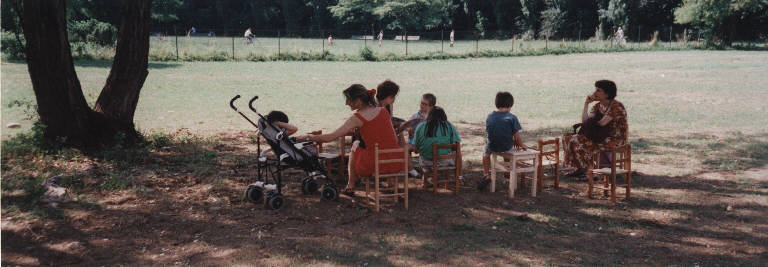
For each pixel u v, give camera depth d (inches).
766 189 271.9
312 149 258.2
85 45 1166.3
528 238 202.5
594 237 205.3
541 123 497.0
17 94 564.7
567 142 303.0
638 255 187.2
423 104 279.0
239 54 1311.5
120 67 331.0
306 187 254.1
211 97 641.0
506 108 265.9
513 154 253.3
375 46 1939.0
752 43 1968.5
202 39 2178.9
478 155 354.9
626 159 255.9
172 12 2186.3
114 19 1905.8
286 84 793.6
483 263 177.3
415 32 2957.7
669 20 2420.0
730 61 1230.9
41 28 289.1
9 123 401.4
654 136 422.9
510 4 2886.3
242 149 358.0
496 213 233.1
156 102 586.9
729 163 328.2
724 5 1665.8
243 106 576.7
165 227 206.4
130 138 338.3
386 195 232.5
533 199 255.6
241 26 3289.9
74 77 310.0
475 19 3056.1
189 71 949.8
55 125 306.7
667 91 738.2
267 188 234.7
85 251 181.8
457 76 946.7
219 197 245.3
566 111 571.5
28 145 299.6
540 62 1269.7
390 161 229.5
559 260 181.0
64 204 223.5
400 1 2721.5
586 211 237.6
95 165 283.9
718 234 209.3
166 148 340.2
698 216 231.0
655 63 1201.4
